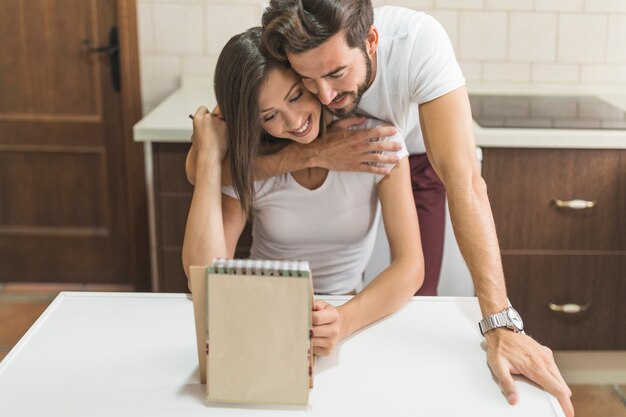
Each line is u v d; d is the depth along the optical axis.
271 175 1.93
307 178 1.96
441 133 1.84
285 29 1.54
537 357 1.50
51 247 3.77
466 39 3.33
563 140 2.71
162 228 2.83
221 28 3.38
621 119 2.90
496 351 1.53
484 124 2.80
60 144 3.65
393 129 1.90
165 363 1.55
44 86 3.59
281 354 1.39
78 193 3.71
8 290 3.75
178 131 2.71
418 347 1.60
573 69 3.36
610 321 2.93
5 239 3.76
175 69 3.44
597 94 3.36
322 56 1.56
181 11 3.37
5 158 3.67
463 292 2.71
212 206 1.83
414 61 1.88
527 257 2.86
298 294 1.37
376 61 1.90
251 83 1.66
